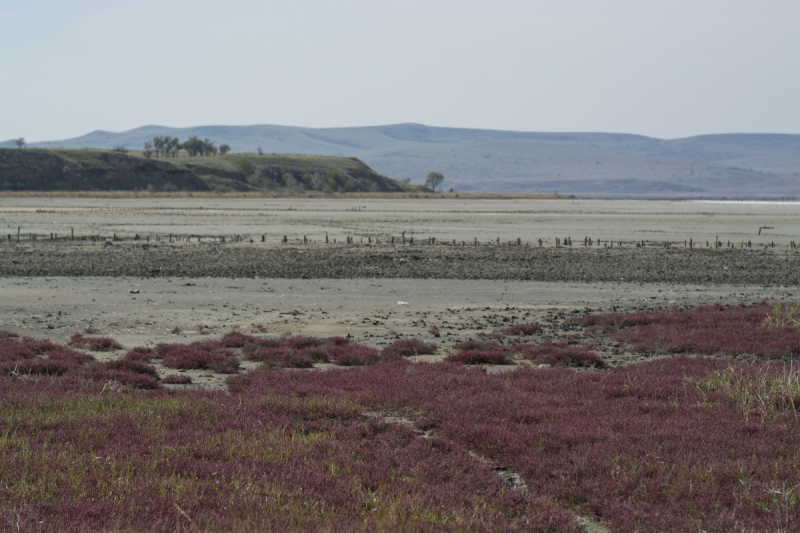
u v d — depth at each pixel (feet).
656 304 119.14
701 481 30.83
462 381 54.65
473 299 123.85
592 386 53.01
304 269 166.81
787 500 27.76
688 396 49.21
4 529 23.17
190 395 49.73
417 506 27.17
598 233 319.06
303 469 32.37
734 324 89.20
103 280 142.41
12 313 98.63
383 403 47.98
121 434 38.17
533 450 36.27
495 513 28.02
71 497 27.30
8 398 46.03
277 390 51.62
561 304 118.83
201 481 29.96
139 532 23.65
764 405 44.06
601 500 29.71
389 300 121.29
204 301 116.16
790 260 200.75
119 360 61.77
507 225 370.94
